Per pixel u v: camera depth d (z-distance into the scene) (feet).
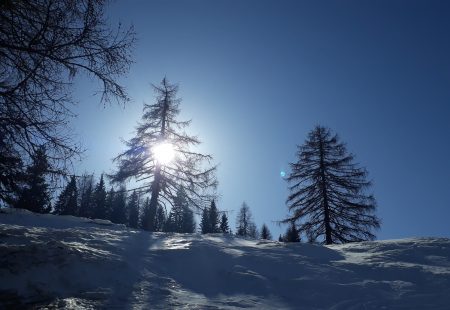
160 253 34.81
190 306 25.04
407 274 32.73
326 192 87.35
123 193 87.20
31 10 27.86
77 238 36.04
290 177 90.99
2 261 26.78
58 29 27.55
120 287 26.89
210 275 31.55
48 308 22.75
